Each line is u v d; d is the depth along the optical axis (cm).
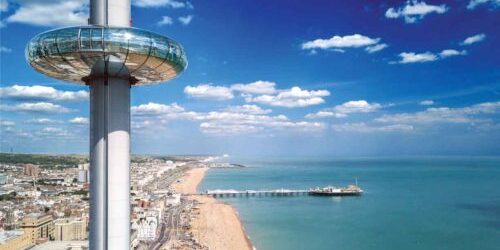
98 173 7969
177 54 8138
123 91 8106
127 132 8156
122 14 7994
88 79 8369
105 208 7938
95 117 7994
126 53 7575
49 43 7525
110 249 7931
